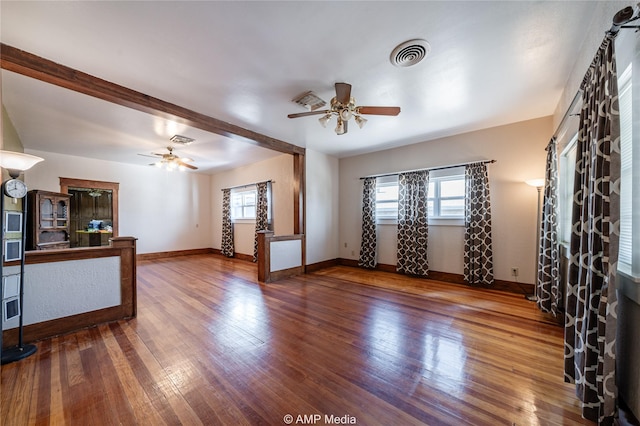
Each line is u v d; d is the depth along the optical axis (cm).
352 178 582
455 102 312
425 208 461
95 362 200
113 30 188
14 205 367
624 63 144
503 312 302
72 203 638
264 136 432
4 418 145
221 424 141
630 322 139
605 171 139
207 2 164
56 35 193
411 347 223
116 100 271
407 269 482
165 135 422
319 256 549
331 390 169
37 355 210
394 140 464
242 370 190
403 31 193
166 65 233
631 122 142
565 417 146
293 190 543
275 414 148
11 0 159
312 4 167
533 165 367
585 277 156
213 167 704
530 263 371
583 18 181
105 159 592
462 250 432
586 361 144
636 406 132
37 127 379
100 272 271
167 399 160
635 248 135
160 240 700
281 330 257
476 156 414
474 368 192
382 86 272
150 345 227
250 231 670
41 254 237
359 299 351
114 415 147
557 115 312
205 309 314
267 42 204
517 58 225
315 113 281
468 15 178
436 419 144
